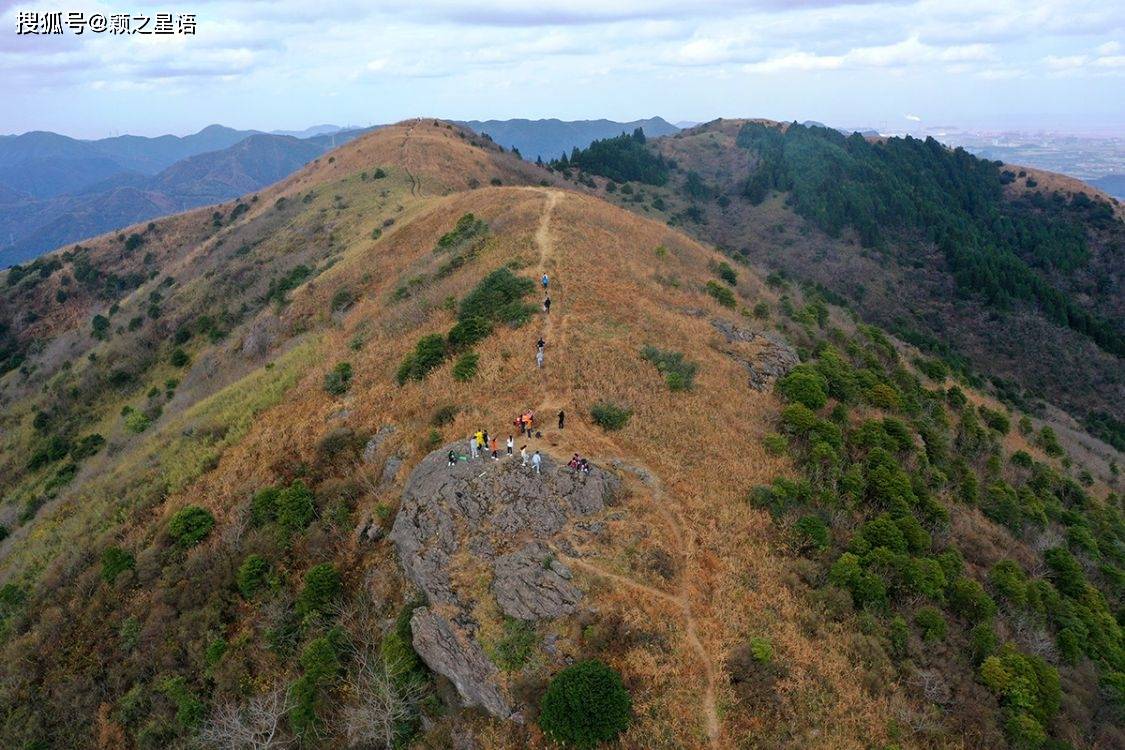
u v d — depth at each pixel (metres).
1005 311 120.62
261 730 26.08
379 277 71.44
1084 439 78.38
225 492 38.66
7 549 46.41
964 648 26.75
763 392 41.12
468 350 42.16
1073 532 40.53
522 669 23.12
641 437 33.38
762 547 28.19
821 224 164.00
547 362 38.81
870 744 21.69
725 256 96.31
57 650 32.75
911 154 198.38
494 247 59.81
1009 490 42.59
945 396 59.69
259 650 30.00
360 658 27.50
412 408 38.66
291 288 81.81
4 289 110.50
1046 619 30.92
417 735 24.48
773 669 22.89
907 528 31.16
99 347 88.00
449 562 26.72
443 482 29.31
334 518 33.69
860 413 43.25
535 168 162.00
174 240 124.19
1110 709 26.50
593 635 23.27
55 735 29.86
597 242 59.44
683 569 26.39
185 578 33.66
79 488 50.12
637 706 21.48
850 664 23.97
